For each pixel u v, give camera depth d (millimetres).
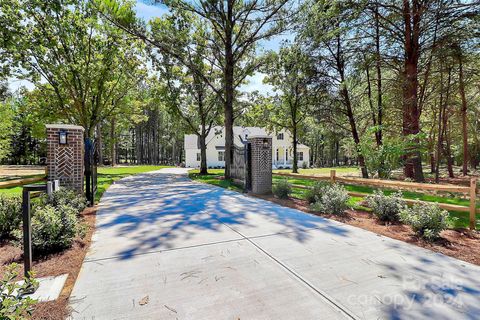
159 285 2656
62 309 2230
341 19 11281
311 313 2195
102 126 34781
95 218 5363
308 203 6910
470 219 4707
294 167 20922
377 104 13305
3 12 12422
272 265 3139
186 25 14539
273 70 15742
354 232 4484
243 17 14062
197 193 8898
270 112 22750
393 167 11312
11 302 1581
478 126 19500
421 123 16422
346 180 7414
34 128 18438
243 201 7352
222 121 21562
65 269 3016
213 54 15891
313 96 14477
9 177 14758
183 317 2137
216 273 2928
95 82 15656
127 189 9945
